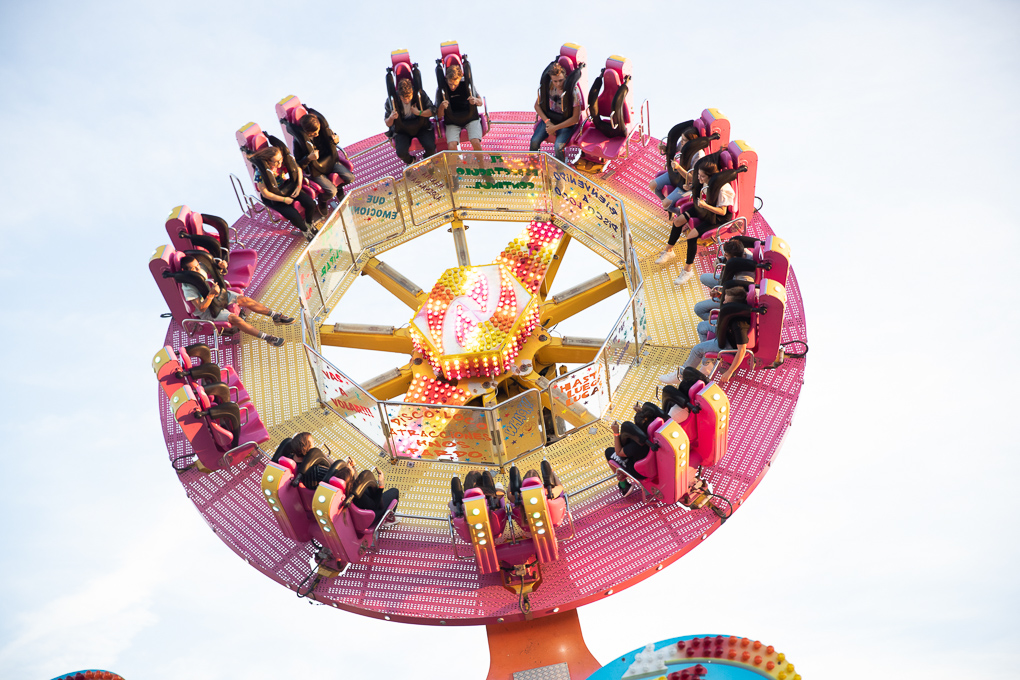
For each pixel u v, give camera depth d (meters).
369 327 17.31
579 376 14.38
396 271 18.23
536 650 13.12
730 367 14.87
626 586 13.12
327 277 17.23
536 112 18.61
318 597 13.34
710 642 12.09
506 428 14.52
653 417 13.14
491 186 18.36
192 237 16.27
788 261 14.67
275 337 16.67
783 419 14.60
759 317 14.35
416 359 16.92
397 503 14.28
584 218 17.64
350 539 13.16
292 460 13.02
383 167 19.77
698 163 15.53
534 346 16.89
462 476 14.75
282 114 17.61
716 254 16.91
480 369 16.33
